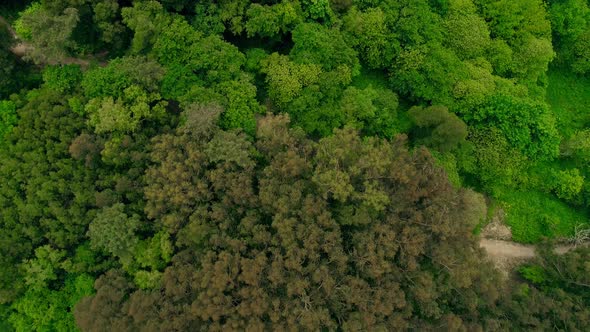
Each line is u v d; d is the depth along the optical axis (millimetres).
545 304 31984
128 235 29094
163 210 29688
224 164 30109
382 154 30156
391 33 37281
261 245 29156
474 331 29734
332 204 30656
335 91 35281
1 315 30719
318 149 30938
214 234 28875
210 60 32906
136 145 31359
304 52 35156
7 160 30766
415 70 37031
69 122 31422
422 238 28906
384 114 36125
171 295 27875
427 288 28469
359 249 28812
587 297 33188
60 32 30469
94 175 31250
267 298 27359
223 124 32781
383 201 28984
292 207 29062
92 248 29766
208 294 26734
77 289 30375
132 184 30844
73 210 29984
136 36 31938
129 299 27922
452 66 37062
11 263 29812
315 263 28438
